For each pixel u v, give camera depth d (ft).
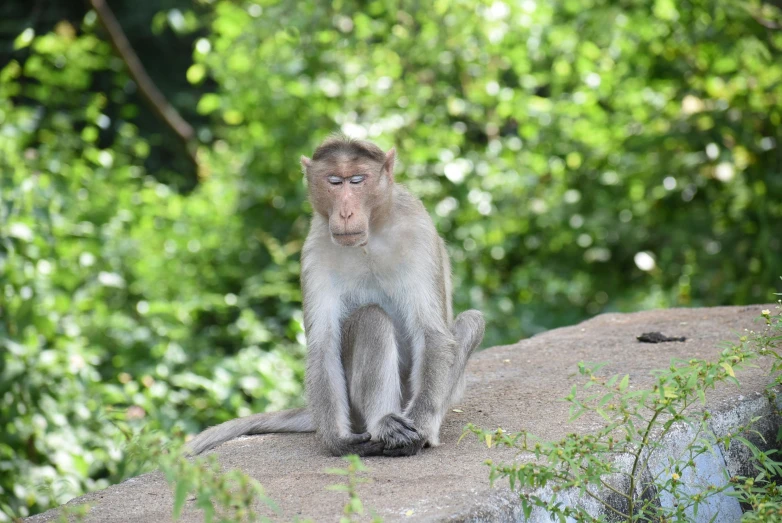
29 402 33.68
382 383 22.66
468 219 52.95
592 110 52.26
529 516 17.92
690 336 30.53
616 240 52.16
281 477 20.58
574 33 52.85
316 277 23.86
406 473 20.18
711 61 48.67
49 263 39.99
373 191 23.03
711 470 21.86
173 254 52.11
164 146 86.74
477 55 54.03
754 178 47.57
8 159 43.55
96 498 19.94
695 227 48.57
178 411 40.29
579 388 25.89
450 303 26.08
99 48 64.64
